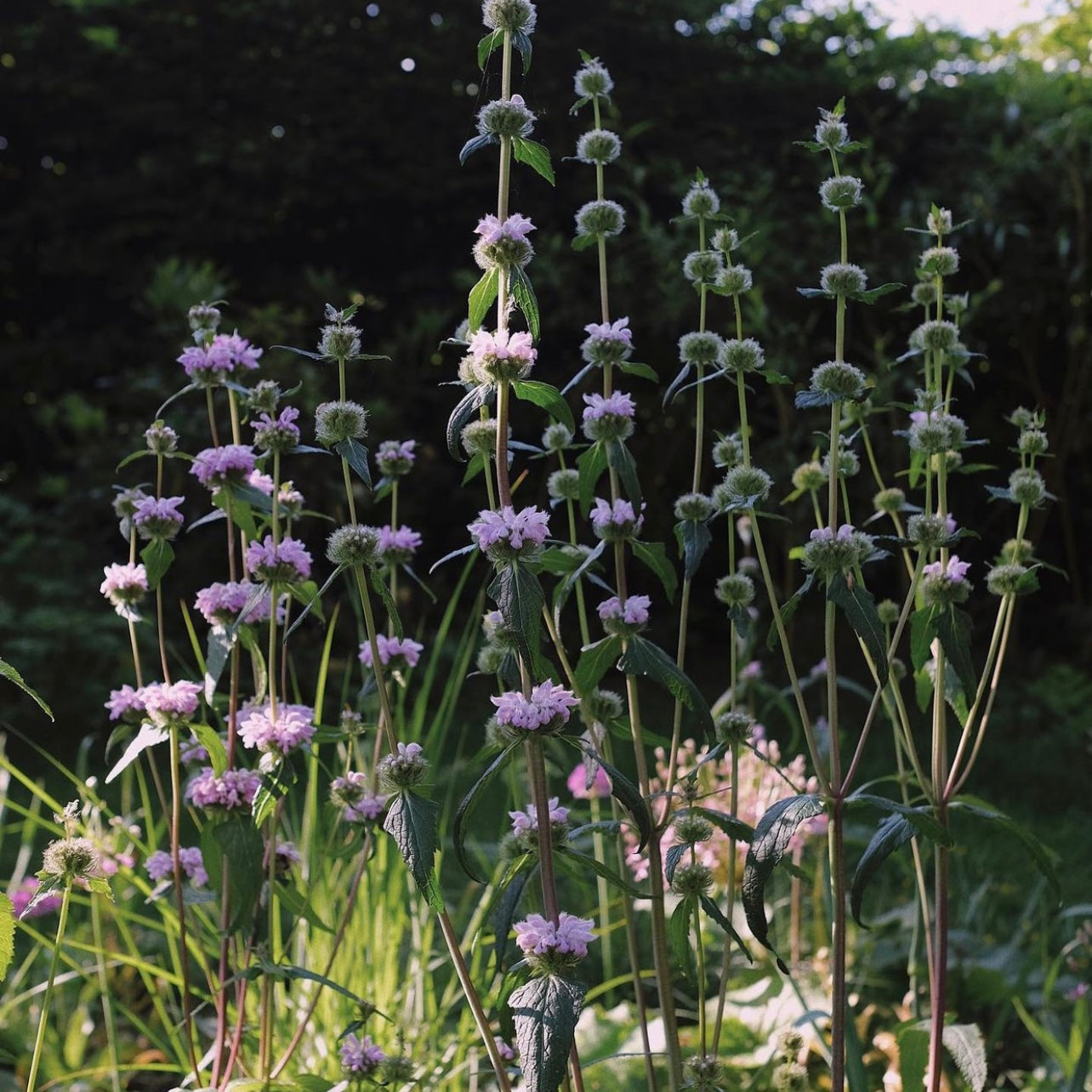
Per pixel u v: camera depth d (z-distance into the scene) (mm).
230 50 8250
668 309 6906
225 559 6699
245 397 2033
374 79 8266
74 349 8141
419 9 8328
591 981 3148
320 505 6473
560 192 7891
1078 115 7852
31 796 4941
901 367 7121
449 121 8227
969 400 8312
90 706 6062
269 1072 2078
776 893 3459
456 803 4625
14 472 8352
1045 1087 2516
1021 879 4160
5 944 1665
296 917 2127
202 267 8023
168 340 7133
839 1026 1673
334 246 8477
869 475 6637
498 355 1497
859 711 6281
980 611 7898
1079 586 7918
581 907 3455
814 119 8289
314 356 1748
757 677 3064
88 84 8312
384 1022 2486
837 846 1672
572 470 2117
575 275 7504
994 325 8008
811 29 8969
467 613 7406
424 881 1475
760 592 4848
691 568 1832
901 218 7453
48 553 6809
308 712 2012
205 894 1999
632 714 1770
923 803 2197
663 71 8328
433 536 7770
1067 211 8047
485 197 8203
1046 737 6406
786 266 7137
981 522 7895
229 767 1978
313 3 8211
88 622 6227
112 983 3193
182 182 8172
